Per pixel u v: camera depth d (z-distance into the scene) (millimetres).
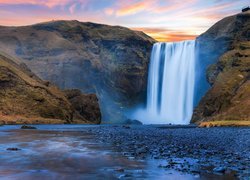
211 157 21109
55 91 169250
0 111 129750
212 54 185750
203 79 186750
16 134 49812
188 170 16297
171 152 23797
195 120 141750
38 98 145250
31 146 29062
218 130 63500
